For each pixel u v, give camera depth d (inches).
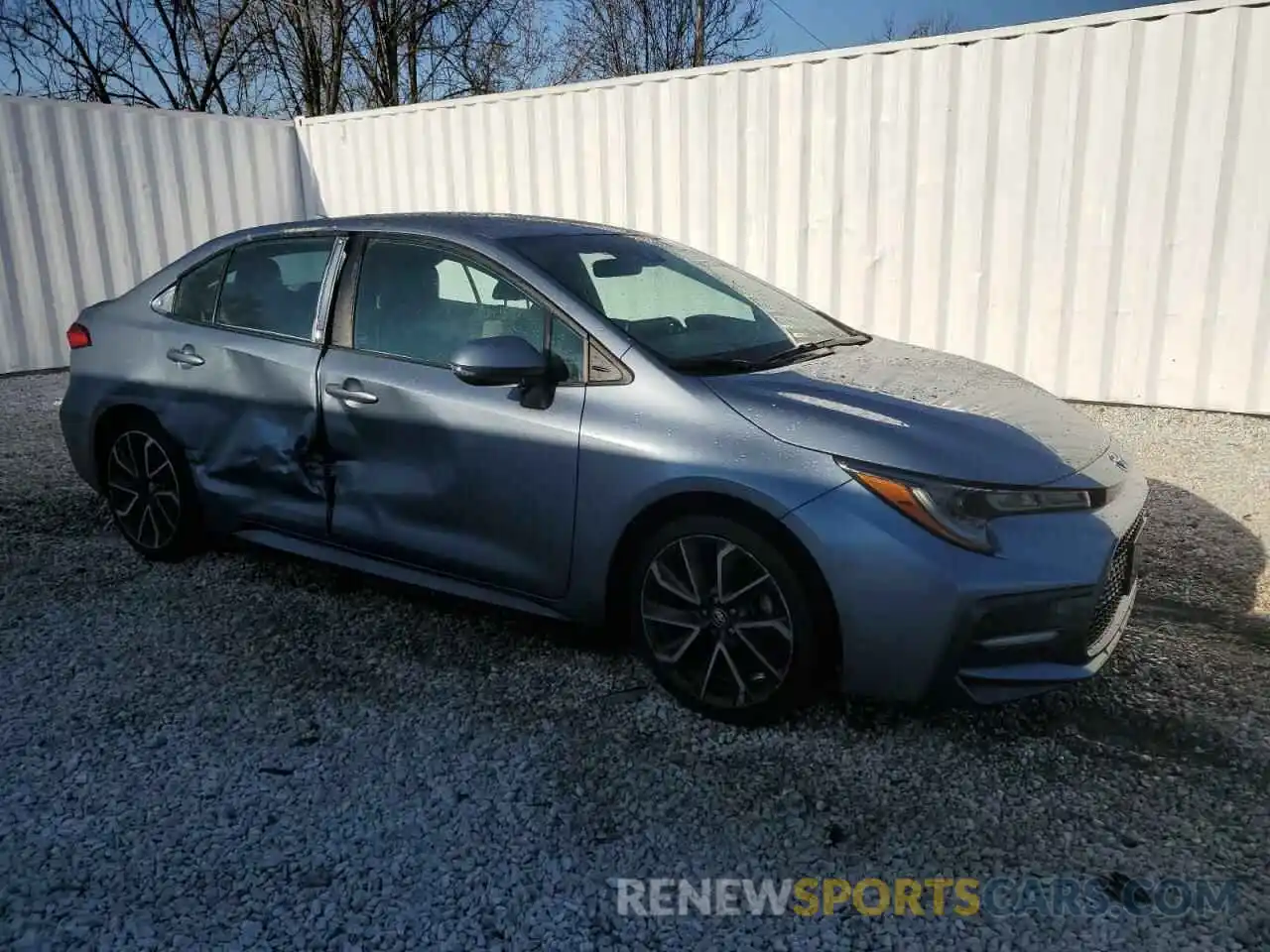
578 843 106.3
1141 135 269.1
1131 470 137.9
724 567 125.1
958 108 289.9
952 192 295.7
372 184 416.5
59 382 366.0
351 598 170.6
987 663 116.4
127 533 189.8
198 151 407.2
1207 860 102.4
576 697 136.2
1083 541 118.1
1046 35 275.0
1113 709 131.5
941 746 123.6
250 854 104.3
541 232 157.9
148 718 131.6
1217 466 235.8
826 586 118.7
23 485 239.5
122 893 98.3
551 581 139.2
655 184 344.5
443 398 144.1
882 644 116.3
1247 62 253.0
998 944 91.7
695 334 145.4
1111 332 283.7
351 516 156.6
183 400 175.0
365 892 98.6
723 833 107.9
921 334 309.4
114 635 156.8
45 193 373.1
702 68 326.6
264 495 167.2
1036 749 122.8
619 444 129.7
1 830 108.1
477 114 378.6
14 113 362.3
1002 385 149.3
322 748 124.3
